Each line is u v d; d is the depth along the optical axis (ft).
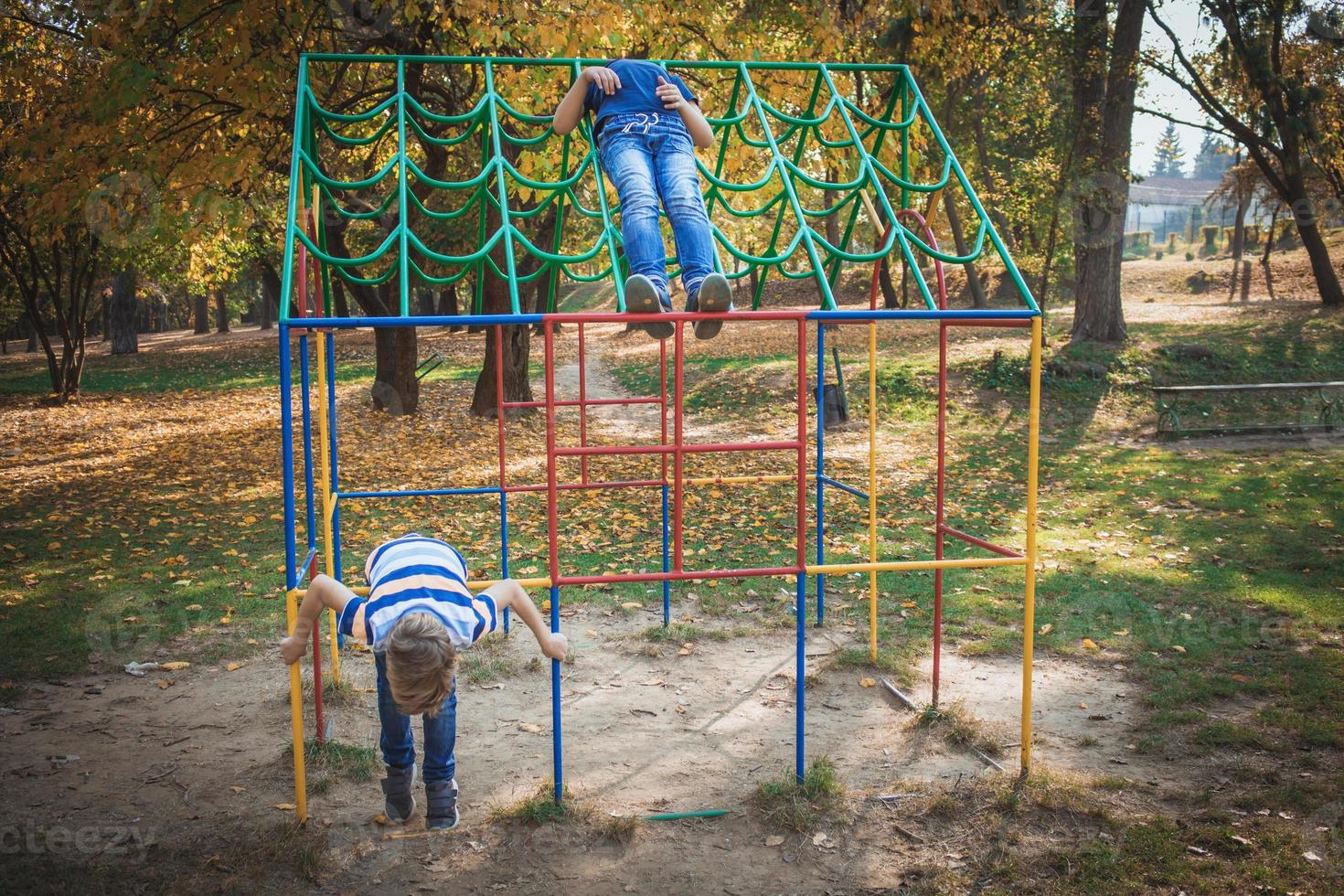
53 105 29.66
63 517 27.25
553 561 11.12
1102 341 56.80
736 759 12.69
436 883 9.80
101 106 26.18
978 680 15.28
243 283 151.33
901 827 10.89
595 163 13.98
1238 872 9.63
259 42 27.99
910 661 16.07
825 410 44.32
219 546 24.08
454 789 10.64
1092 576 20.53
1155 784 11.65
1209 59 62.59
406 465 35.42
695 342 79.00
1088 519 25.94
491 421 46.47
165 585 20.49
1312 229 71.51
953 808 11.16
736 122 14.98
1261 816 10.77
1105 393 46.88
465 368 72.59
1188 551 22.26
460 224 63.62
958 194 77.20
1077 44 54.08
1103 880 9.62
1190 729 13.16
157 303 160.97
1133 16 53.67
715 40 29.84
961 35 48.01
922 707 14.10
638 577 11.23
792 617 18.42
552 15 24.44
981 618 18.22
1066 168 56.03
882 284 85.20
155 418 51.78
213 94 26.53
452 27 29.14
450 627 9.35
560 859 10.29
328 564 15.01
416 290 142.31
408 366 47.93
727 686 15.26
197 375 77.00
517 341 48.57
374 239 65.10
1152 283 104.12
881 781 12.03
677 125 13.38
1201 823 10.66
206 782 11.97
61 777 12.02
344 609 9.79
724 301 10.78
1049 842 10.45
